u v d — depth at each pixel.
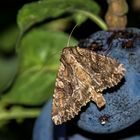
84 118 0.17
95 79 0.16
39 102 0.21
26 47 0.21
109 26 0.18
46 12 0.20
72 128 0.18
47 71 0.21
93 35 0.17
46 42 0.21
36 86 0.20
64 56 0.17
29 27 0.20
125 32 0.17
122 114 0.16
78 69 0.17
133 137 0.18
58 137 0.18
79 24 0.20
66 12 0.20
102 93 0.16
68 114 0.16
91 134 0.18
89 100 0.16
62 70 0.17
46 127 0.19
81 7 0.20
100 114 0.16
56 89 0.17
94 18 0.20
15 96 0.20
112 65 0.16
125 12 0.18
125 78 0.16
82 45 0.17
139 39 0.17
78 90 0.16
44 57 0.21
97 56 0.17
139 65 0.17
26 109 0.21
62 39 0.21
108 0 0.18
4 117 0.21
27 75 0.20
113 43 0.17
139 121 0.18
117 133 0.18
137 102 0.16
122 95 0.16
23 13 0.19
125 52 0.17
